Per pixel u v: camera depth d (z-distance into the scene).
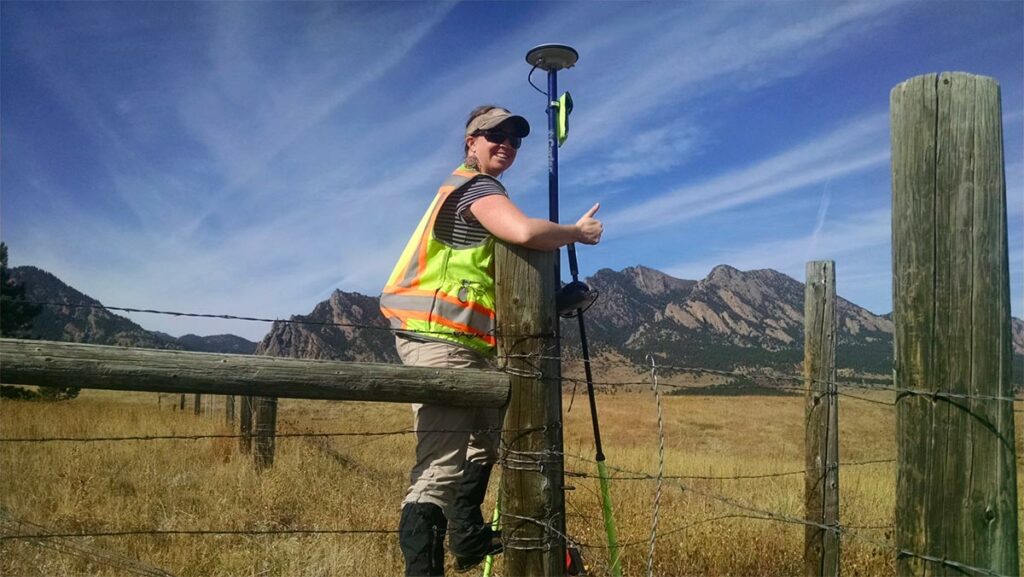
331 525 5.01
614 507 5.54
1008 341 2.05
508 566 2.44
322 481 6.30
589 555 4.41
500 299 2.47
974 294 2.04
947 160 2.06
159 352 2.11
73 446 6.69
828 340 4.20
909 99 2.12
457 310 2.58
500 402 2.44
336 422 10.82
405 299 2.66
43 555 3.76
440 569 2.57
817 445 4.14
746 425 24.72
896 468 2.16
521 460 2.43
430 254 2.64
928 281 2.07
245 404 7.26
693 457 11.48
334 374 2.24
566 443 13.51
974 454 2.03
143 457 6.62
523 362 2.44
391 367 2.32
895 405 2.16
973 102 2.05
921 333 2.08
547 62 3.50
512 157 2.85
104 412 12.59
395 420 11.34
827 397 4.12
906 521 2.11
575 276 3.01
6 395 18.50
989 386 2.03
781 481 7.81
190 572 3.92
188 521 4.91
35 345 2.01
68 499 5.09
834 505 4.09
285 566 4.07
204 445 7.79
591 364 2.92
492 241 2.62
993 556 2.02
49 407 13.54
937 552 2.05
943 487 2.05
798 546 4.89
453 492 2.64
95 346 2.07
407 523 2.57
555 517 2.45
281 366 2.19
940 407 2.05
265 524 4.99
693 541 4.82
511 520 2.44
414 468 2.69
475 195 2.55
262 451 6.89
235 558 4.11
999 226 2.05
